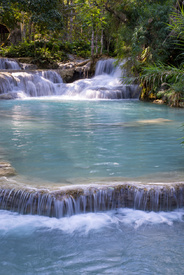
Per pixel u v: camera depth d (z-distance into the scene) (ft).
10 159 19.75
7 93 65.98
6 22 118.32
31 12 105.81
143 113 43.78
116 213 13.85
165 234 12.10
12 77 69.62
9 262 10.41
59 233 12.23
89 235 12.04
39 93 73.20
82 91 72.08
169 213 14.05
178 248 11.12
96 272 9.80
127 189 14.21
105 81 79.36
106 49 127.24
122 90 69.62
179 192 14.35
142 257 10.59
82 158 20.06
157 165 18.54
